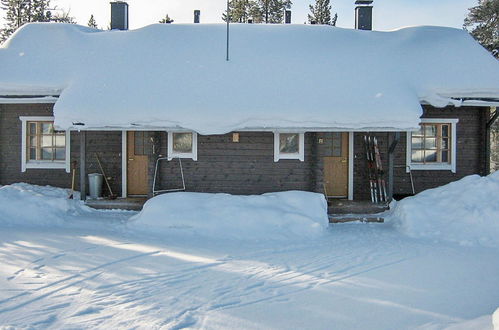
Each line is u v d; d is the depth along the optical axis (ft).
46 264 24.67
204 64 42.42
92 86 39.65
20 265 24.40
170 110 37.11
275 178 41.42
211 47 44.86
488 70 42.19
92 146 44.19
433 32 48.24
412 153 43.83
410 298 20.08
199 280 22.38
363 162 43.11
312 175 40.91
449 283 22.27
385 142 43.06
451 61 43.27
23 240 30.04
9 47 45.44
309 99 37.96
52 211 36.40
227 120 36.58
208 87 39.40
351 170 42.98
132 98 38.22
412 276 23.43
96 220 35.94
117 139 44.06
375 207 38.68
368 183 43.04
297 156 41.32
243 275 23.32
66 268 23.99
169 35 46.60
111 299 19.49
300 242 31.42
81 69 41.96
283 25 48.83
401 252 28.50
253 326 16.87
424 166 43.45
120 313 17.90
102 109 37.24
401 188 43.32
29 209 36.11
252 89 39.14
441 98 39.65
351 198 42.93
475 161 43.73
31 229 33.73
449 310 18.57
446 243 31.22
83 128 37.01
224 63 42.55
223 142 41.47
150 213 35.09
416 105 37.47
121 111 37.14
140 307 18.57
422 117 43.19
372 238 32.48
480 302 19.49
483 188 35.24
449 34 48.08
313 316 17.92
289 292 20.77
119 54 43.86
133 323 16.90
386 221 37.32
